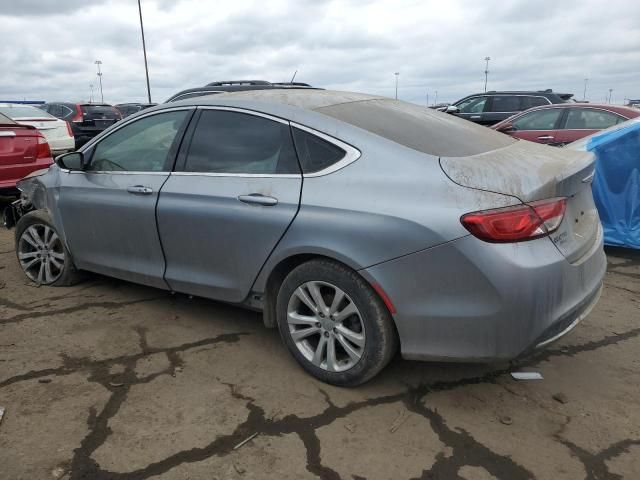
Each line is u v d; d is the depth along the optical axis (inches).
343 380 113.3
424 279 99.5
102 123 632.4
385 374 121.8
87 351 131.3
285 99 128.3
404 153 107.2
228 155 128.1
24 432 99.6
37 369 122.3
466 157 108.5
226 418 104.8
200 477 89.0
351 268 106.9
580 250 107.4
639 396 114.0
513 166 106.2
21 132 269.0
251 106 127.2
